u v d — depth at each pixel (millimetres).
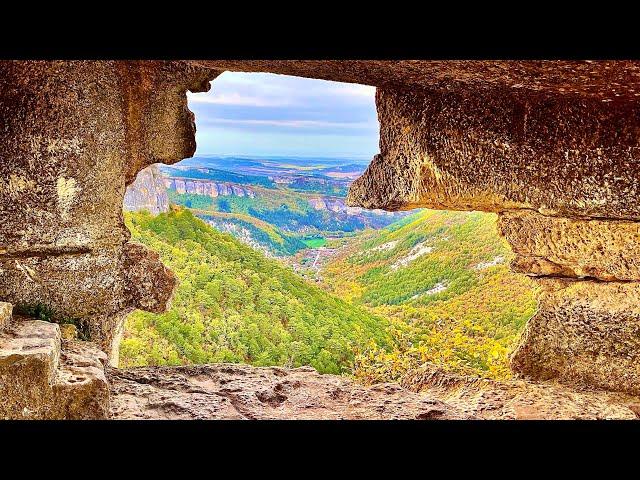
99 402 2717
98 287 3549
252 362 14203
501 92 3418
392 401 3287
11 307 3172
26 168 3371
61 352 3045
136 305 3730
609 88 2979
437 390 3758
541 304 3957
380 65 3068
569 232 3658
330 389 3391
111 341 3660
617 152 3324
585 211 3461
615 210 3387
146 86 3893
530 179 3535
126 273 3697
